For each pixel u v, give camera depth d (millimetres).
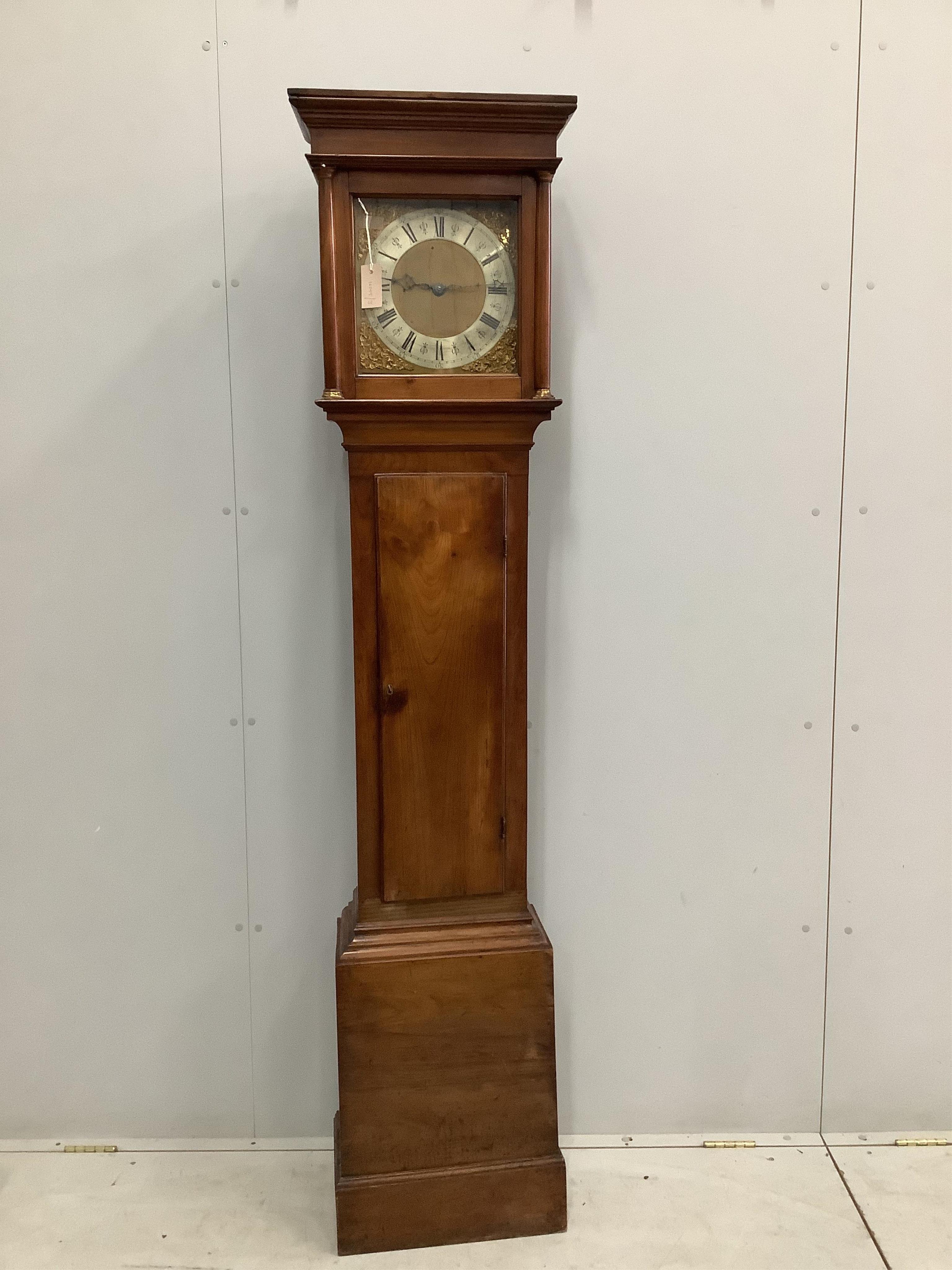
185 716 1711
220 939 1761
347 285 1376
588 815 1768
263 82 1572
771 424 1697
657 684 1745
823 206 1651
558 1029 1797
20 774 1709
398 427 1416
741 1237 1561
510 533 1472
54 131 1570
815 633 1751
